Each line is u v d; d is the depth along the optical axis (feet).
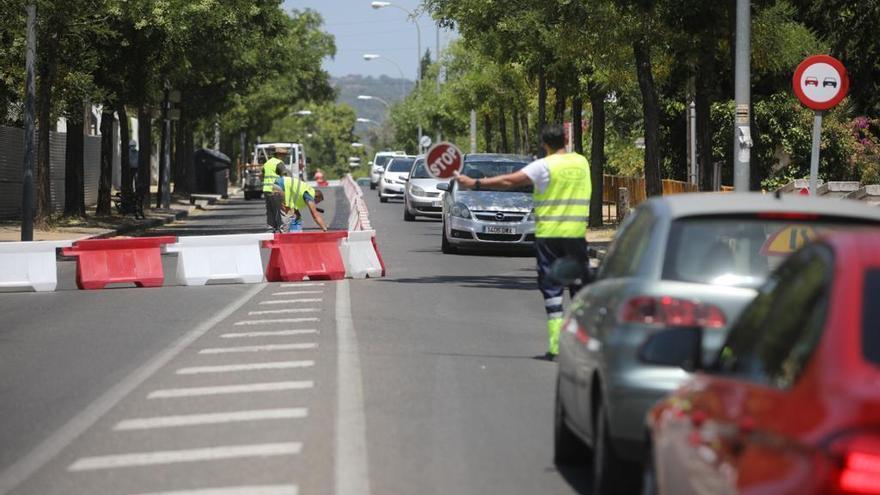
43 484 61.87
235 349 105.91
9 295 159.02
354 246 177.88
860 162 322.34
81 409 81.10
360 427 74.38
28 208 231.50
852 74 194.18
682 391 41.09
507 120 579.89
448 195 223.71
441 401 83.10
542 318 130.21
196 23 307.37
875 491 27.09
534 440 71.72
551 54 261.03
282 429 73.72
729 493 32.37
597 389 57.77
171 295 154.61
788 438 29.60
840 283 31.65
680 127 366.22
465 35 279.49
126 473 63.72
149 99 360.48
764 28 209.26
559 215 101.76
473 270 188.96
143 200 363.56
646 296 55.21
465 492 59.82
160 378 92.12
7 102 279.90
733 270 56.13
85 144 425.69
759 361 35.45
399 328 120.06
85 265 167.53
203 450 68.49
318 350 104.78
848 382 28.91
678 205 59.00
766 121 321.32
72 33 258.78
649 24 194.90
